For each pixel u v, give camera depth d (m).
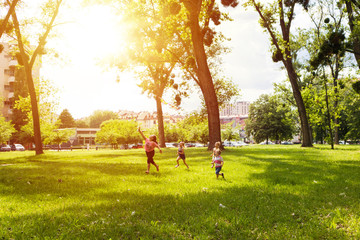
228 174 9.84
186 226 4.17
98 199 6.04
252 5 28.06
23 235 3.79
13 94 68.44
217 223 4.26
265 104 65.38
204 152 20.89
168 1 20.28
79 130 90.81
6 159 20.44
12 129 44.03
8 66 70.75
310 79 39.47
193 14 20.64
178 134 64.69
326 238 3.72
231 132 47.75
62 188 7.45
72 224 4.23
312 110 32.19
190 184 7.90
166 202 5.66
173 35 24.78
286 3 27.80
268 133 63.88
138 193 6.62
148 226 4.16
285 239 3.66
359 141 60.69
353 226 4.12
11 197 6.39
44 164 15.09
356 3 20.08
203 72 21.47
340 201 5.64
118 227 4.13
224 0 21.22
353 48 20.53
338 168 10.91
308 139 29.23
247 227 4.15
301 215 4.77
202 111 37.59
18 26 24.11
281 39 28.23
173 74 34.91
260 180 8.41
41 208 5.30
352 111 44.44
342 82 30.55
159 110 35.38
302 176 9.11
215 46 33.41
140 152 26.55
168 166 12.99
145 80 36.59
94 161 16.98
